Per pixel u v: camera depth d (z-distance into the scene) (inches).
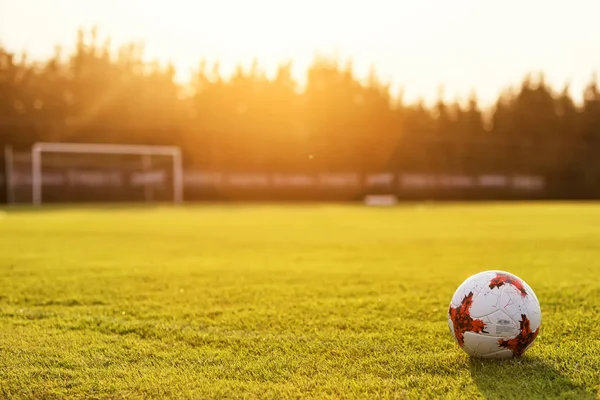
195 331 196.2
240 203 1718.8
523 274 323.0
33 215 965.2
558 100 2094.0
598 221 806.5
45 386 143.7
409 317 217.5
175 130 1820.9
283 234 601.0
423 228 685.3
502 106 2113.7
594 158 2007.9
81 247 468.1
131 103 1819.6
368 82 2018.9
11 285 287.0
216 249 456.1
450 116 2076.8
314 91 1957.4
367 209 1256.2
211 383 145.0
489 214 1010.1
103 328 200.8
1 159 1622.8
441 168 1979.6
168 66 1915.6
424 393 137.3
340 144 1905.8
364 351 170.7
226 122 1887.3
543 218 880.9
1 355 167.2
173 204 1588.3
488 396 134.5
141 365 159.2
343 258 400.2
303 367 156.5
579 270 338.6
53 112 1733.5
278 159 1863.9
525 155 2006.6
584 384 141.3
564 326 198.7
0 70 1692.9
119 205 1486.2
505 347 151.6
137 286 285.7
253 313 223.9
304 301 248.5
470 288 155.3
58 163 1571.1
